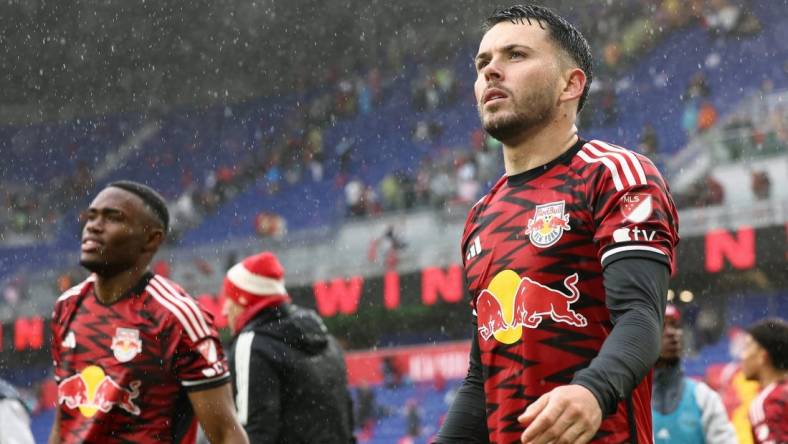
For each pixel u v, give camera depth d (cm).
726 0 8112
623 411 792
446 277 6831
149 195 1302
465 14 9288
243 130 9775
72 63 9925
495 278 848
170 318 1241
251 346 1628
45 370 8062
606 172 802
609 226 772
